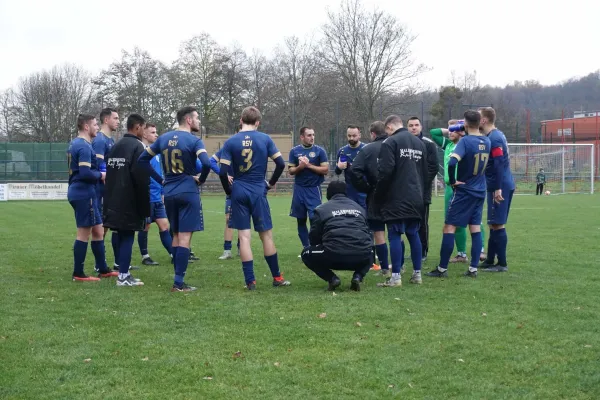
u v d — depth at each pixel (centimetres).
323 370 445
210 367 451
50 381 425
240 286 756
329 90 4634
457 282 773
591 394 402
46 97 5369
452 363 458
